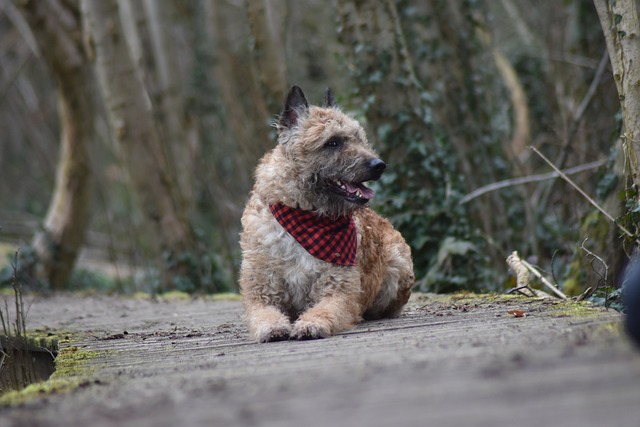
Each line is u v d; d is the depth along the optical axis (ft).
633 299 12.09
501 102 57.47
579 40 46.44
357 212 22.88
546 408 9.68
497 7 71.05
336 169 21.13
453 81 46.70
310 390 11.84
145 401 12.23
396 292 23.98
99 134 88.58
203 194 60.23
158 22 66.95
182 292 46.78
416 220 36.47
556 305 21.99
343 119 22.06
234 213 53.47
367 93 37.78
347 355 15.29
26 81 95.40
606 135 41.93
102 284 60.03
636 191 22.75
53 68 56.29
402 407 10.31
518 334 16.01
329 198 21.42
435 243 36.42
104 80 48.44
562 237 39.32
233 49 70.90
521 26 64.08
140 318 30.89
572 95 45.06
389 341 17.10
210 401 11.75
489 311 22.33
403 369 12.79
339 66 44.52
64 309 37.11
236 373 14.26
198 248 47.91
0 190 107.65
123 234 76.18
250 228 21.50
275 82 46.62
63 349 21.34
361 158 21.16
